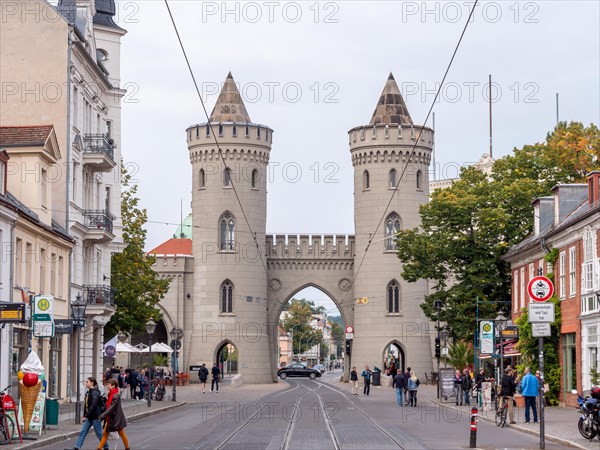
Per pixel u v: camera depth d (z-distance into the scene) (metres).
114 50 60.28
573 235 45.56
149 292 66.38
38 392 29.77
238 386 86.25
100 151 52.53
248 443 27.12
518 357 52.97
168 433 31.28
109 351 56.72
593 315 41.94
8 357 37.16
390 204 95.19
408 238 60.50
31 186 42.94
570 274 46.31
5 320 28.88
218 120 97.81
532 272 53.28
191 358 95.38
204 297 95.44
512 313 57.66
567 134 63.66
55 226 46.06
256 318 95.81
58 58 48.44
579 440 28.53
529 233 58.75
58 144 45.97
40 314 30.19
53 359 45.47
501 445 27.36
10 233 37.31
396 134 95.25
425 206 60.12
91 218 52.47
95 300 51.84
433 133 97.50
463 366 63.03
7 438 26.62
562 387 47.59
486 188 59.28
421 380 94.06
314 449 25.39
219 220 95.62
